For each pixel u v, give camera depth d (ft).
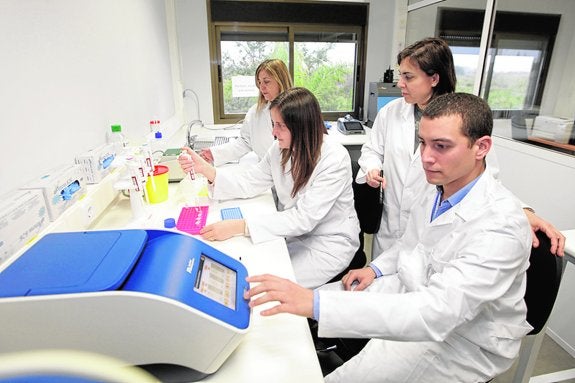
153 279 2.06
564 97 6.50
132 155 4.88
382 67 12.81
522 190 7.17
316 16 11.74
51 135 3.91
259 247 3.82
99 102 5.21
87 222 3.97
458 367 2.93
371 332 2.50
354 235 4.97
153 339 1.96
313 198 4.35
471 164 2.86
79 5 4.64
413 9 11.76
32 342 1.86
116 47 5.99
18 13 3.40
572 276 5.67
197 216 4.41
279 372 2.21
